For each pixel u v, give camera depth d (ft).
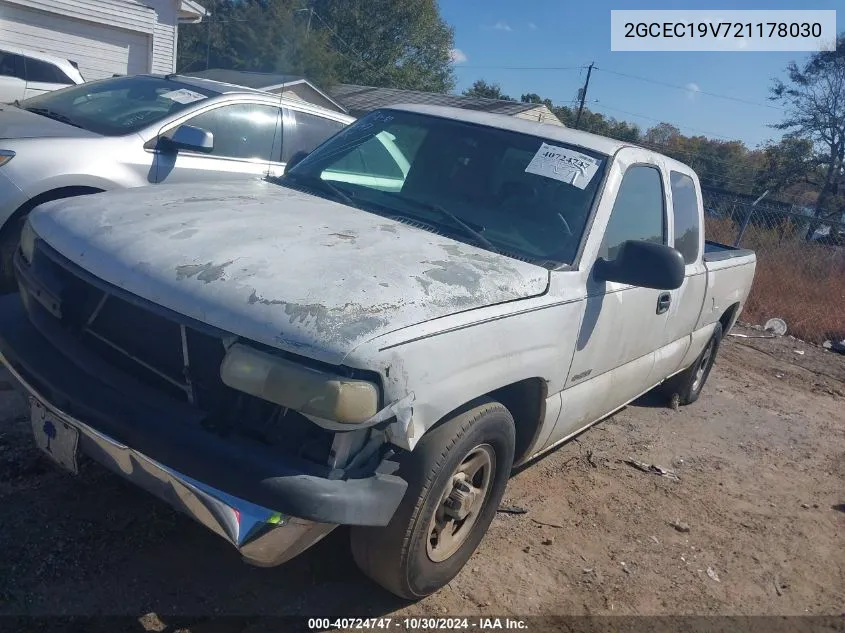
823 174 107.86
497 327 9.55
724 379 25.31
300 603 9.95
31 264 9.95
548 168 12.58
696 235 16.48
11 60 39.63
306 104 22.70
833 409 24.27
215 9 138.00
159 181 18.35
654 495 15.26
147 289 8.50
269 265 8.73
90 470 11.76
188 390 8.35
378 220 11.43
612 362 13.28
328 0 150.30
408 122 14.15
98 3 58.13
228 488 7.73
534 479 14.87
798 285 37.70
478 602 10.69
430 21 155.33
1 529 10.12
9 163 15.75
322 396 7.66
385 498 8.30
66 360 9.04
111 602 9.31
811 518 15.65
